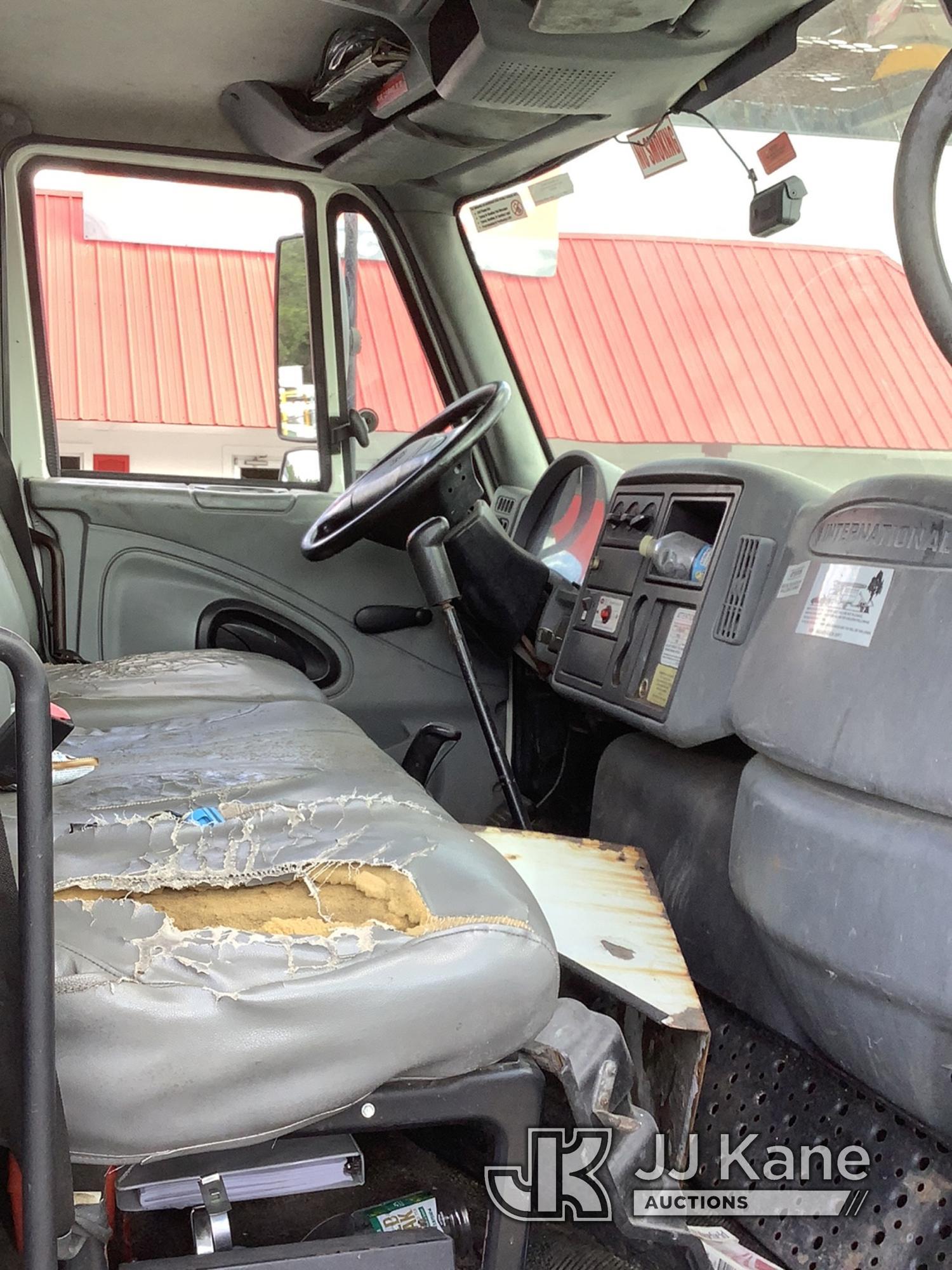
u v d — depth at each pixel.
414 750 2.09
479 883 1.03
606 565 1.98
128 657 2.20
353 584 2.58
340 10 2.01
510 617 2.28
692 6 1.67
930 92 0.99
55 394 2.52
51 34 2.13
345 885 1.01
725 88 1.86
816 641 1.31
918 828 1.13
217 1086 0.87
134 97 2.37
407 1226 1.23
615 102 1.99
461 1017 0.95
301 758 1.43
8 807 1.14
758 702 1.39
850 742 1.20
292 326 2.65
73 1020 0.85
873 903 1.16
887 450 1.78
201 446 2.63
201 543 2.52
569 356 2.53
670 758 1.81
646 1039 1.40
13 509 2.21
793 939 1.26
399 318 2.71
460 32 1.81
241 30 2.11
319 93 2.21
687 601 1.71
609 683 1.86
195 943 0.90
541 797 2.44
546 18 1.64
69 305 2.52
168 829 1.10
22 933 0.73
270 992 0.89
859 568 1.29
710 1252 1.22
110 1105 0.85
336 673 2.58
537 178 2.49
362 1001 0.91
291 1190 1.08
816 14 1.63
